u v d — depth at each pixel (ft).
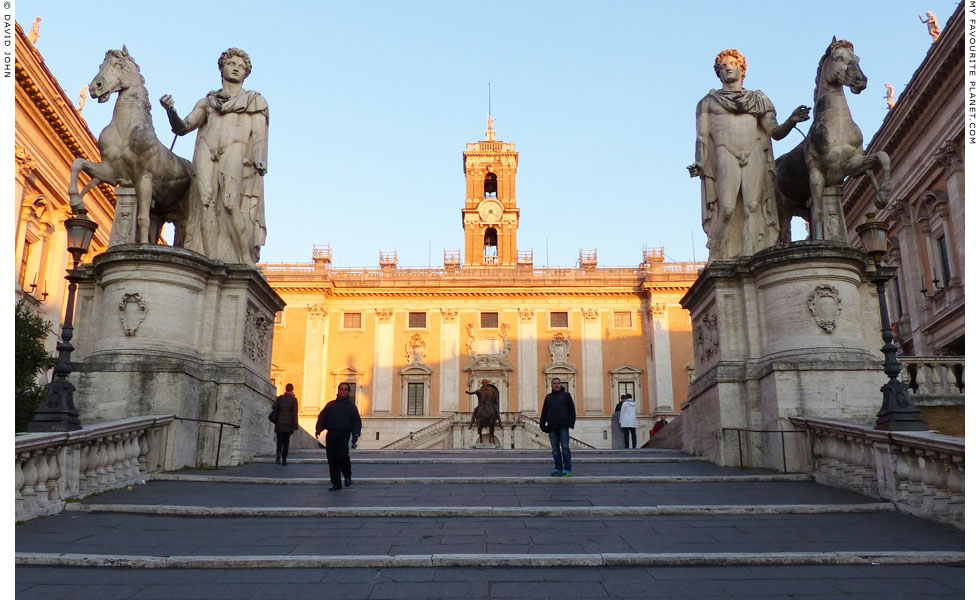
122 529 22.82
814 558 18.67
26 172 91.45
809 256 38.93
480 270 183.73
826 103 41.96
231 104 47.34
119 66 43.45
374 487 31.58
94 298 42.60
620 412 72.43
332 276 182.91
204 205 45.29
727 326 42.14
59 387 28.99
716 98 46.26
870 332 42.04
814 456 34.04
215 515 25.17
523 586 16.57
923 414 42.52
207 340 42.50
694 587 16.49
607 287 176.86
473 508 25.17
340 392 32.30
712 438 42.09
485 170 214.69
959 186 79.15
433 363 174.40
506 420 142.51
